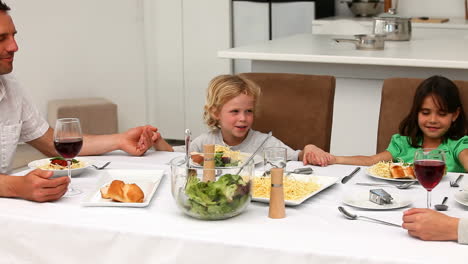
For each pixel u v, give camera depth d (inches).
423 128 88.4
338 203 62.1
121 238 54.7
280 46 139.6
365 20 195.6
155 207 60.9
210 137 96.1
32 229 57.4
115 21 204.8
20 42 186.1
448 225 51.3
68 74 198.2
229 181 55.9
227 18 199.9
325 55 122.2
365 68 127.6
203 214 55.9
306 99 100.7
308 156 79.2
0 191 64.2
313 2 197.2
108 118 189.3
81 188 67.7
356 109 131.0
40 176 62.9
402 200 61.8
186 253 52.8
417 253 49.0
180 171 56.9
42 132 86.7
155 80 212.5
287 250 50.0
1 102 82.1
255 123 102.7
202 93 208.5
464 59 114.1
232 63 204.1
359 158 86.7
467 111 90.7
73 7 196.2
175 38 207.0
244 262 51.3
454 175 72.6
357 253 48.9
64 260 57.1
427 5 212.8
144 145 83.7
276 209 57.3
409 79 96.5
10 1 181.6
